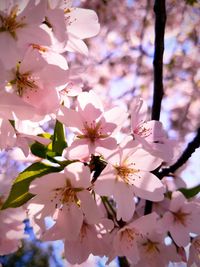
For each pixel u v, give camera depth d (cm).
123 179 15
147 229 17
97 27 16
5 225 18
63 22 13
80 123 15
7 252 18
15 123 15
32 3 13
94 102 15
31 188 14
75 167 14
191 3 47
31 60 14
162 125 17
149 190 16
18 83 14
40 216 15
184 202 19
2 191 18
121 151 15
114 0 62
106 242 16
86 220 16
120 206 15
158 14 18
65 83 14
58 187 15
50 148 16
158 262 18
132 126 16
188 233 18
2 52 13
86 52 15
